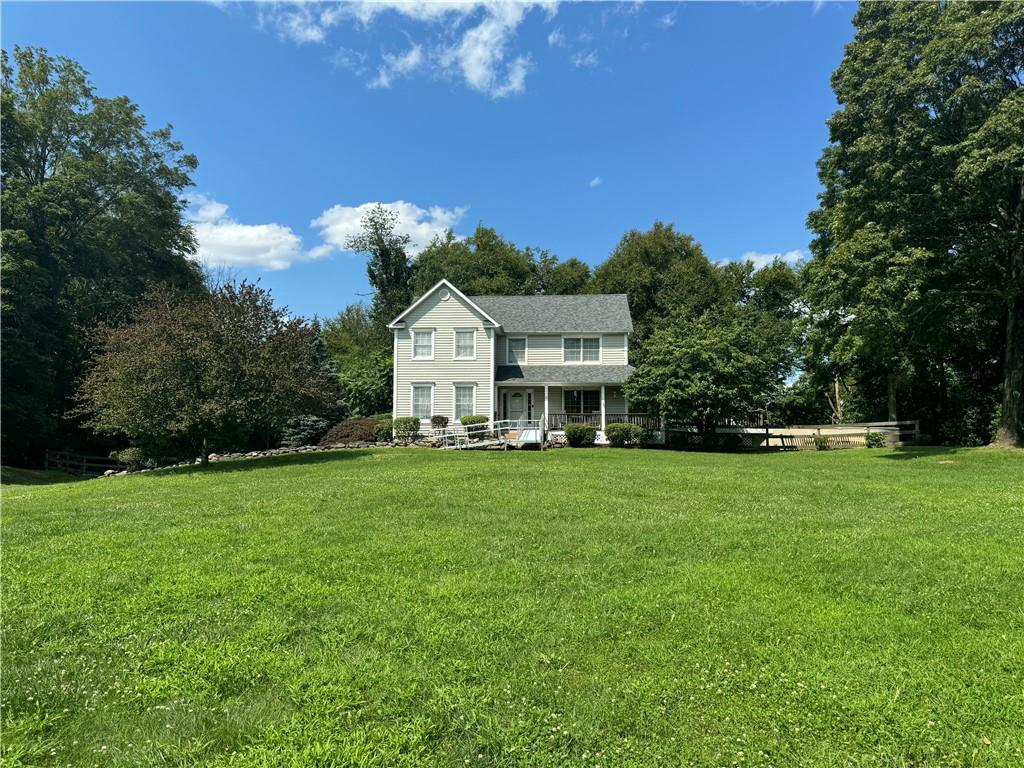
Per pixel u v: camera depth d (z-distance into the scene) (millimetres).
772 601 4938
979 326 22391
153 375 17188
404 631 4383
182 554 6531
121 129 30703
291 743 3039
